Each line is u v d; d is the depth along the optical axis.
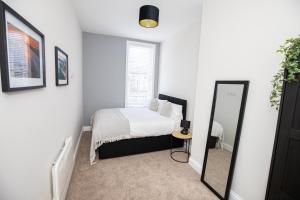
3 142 0.74
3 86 0.72
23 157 0.92
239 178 1.75
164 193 1.99
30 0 1.01
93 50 4.28
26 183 0.96
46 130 1.31
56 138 1.61
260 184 1.54
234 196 1.79
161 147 3.21
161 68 4.79
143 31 3.92
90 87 4.39
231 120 1.81
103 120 2.99
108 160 2.76
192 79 3.26
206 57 2.25
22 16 0.91
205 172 2.17
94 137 2.64
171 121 3.20
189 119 3.36
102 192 1.97
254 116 1.59
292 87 1.05
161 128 3.09
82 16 3.13
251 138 1.62
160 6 2.59
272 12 1.43
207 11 2.21
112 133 2.73
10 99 0.79
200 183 2.20
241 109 1.68
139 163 2.70
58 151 1.68
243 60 1.71
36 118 1.10
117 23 3.46
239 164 1.74
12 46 0.79
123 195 1.94
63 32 1.95
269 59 1.46
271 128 1.45
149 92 5.00
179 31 3.75
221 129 1.95
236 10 1.77
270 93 1.45
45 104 1.28
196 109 2.48
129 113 3.74
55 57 1.56
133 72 4.79
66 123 2.12
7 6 0.72
